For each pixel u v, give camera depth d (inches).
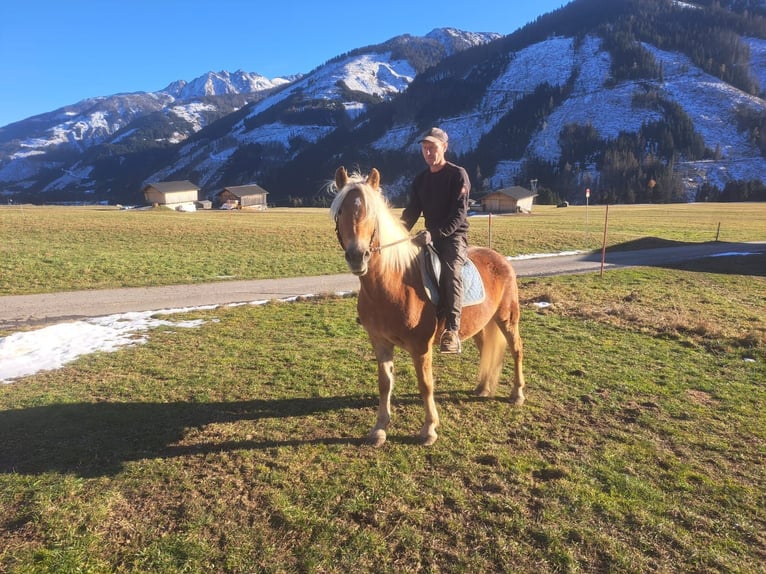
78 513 138.2
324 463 166.9
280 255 868.6
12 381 256.5
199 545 125.8
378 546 125.4
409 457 171.3
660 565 120.0
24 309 455.2
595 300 474.9
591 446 180.2
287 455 172.4
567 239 1133.7
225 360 286.7
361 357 290.5
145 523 135.4
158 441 183.0
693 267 749.9
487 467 164.4
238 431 191.8
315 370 266.5
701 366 275.1
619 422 201.3
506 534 130.8
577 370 265.0
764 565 120.6
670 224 1670.8
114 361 287.9
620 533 131.4
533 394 232.4
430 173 183.0
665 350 307.3
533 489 151.6
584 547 126.1
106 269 656.4
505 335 221.0
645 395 231.6
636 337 338.6
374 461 168.4
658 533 131.3
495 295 205.2
